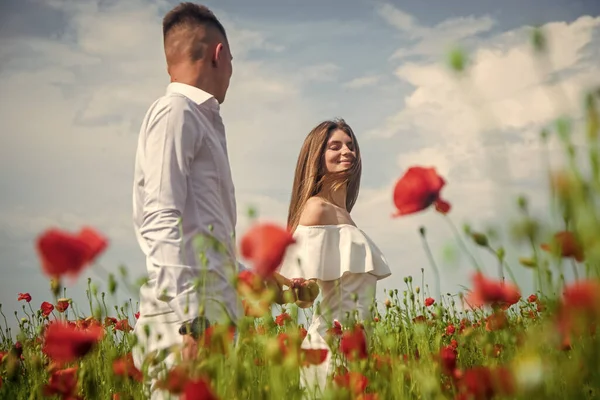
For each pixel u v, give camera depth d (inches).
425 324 96.4
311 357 71.0
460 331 111.8
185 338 82.0
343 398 63.6
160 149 91.3
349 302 134.5
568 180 40.2
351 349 78.1
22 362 110.0
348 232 139.5
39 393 92.8
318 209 142.7
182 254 87.3
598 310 42.3
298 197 152.6
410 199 63.2
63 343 69.7
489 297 57.1
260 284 66.8
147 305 88.9
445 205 63.1
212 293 87.0
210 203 94.3
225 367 66.7
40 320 132.3
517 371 50.3
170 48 103.0
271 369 64.0
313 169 150.2
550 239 44.0
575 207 39.2
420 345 89.8
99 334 72.2
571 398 49.0
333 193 148.6
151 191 90.0
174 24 103.3
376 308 102.8
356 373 73.0
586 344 46.1
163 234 87.7
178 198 90.2
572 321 44.3
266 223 65.9
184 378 64.7
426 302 125.5
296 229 145.7
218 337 67.6
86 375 87.8
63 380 83.5
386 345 81.8
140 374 83.2
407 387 78.4
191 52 101.5
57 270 64.5
